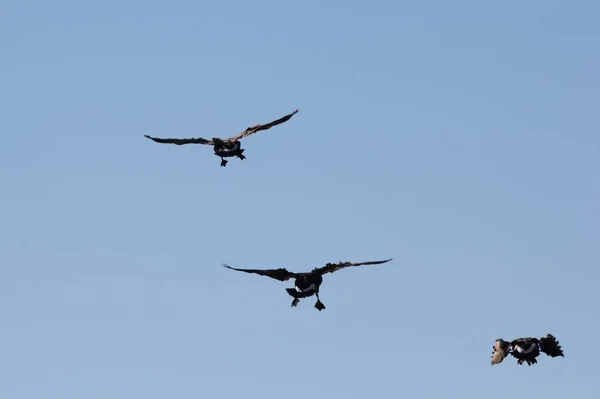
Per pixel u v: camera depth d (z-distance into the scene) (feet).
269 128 163.02
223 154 159.84
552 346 108.58
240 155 160.97
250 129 163.32
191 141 161.27
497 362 108.99
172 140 161.07
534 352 108.58
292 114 162.81
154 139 159.74
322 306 127.75
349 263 130.11
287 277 129.59
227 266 128.67
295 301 128.26
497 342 110.42
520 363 108.58
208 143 161.38
